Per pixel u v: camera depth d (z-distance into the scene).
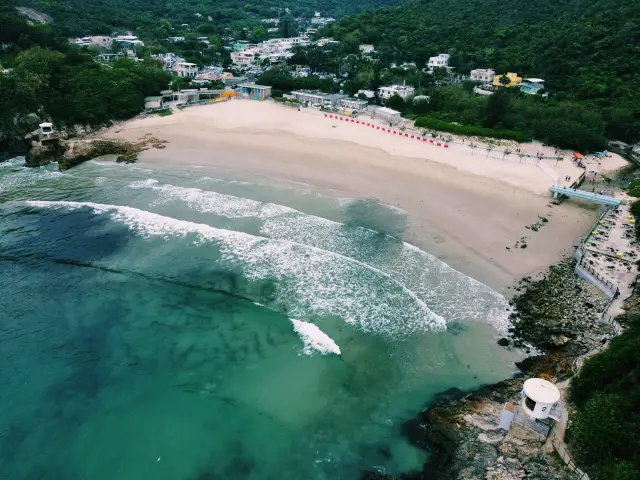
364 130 78.44
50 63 85.25
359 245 44.38
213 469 25.36
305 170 61.81
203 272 41.16
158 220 49.72
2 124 72.50
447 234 46.41
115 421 28.03
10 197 56.41
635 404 23.38
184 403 29.16
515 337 34.16
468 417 27.55
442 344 33.47
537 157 68.62
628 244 45.19
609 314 35.12
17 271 41.75
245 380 30.78
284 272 40.84
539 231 47.69
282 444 26.67
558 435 24.50
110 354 33.03
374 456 25.91
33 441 26.89
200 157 67.88
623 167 69.19
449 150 69.31
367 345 33.41
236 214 50.53
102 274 41.31
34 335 34.72
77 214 51.91
